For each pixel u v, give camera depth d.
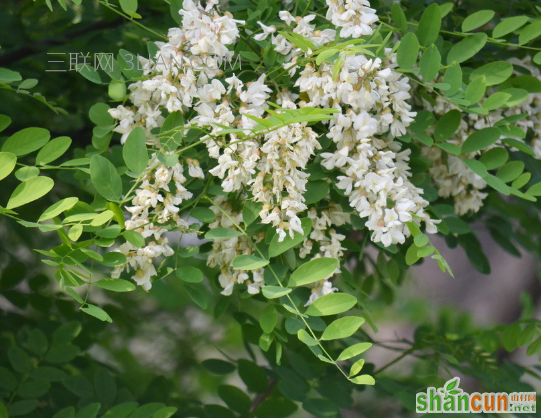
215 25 1.77
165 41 1.86
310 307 1.74
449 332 2.17
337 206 1.84
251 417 1.96
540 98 1.91
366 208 1.78
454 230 1.92
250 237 1.82
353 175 1.79
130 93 1.85
